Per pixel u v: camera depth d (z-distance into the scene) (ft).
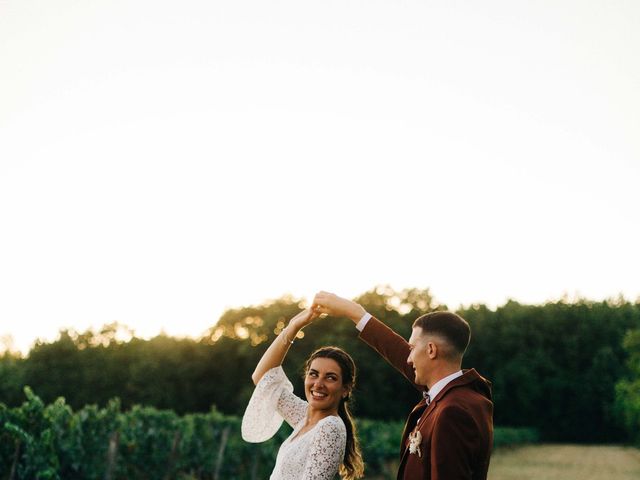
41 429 30.48
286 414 11.36
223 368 186.60
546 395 209.97
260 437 11.40
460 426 8.13
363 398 174.29
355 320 11.21
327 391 10.44
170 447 43.70
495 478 64.54
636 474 70.69
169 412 46.24
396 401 181.06
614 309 232.12
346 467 10.90
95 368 183.42
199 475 47.44
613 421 202.18
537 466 84.12
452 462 7.99
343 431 10.17
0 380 174.60
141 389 179.52
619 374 205.67
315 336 179.42
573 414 206.90
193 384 184.14
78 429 35.29
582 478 64.90
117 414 38.63
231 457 51.13
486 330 223.10
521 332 221.66
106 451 37.27
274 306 188.55
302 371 10.92
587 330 221.05
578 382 209.77
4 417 29.17
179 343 191.52
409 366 10.59
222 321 196.24
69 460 34.30
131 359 188.03
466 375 8.89
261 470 54.60
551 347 220.84
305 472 9.82
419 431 8.66
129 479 39.27
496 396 211.00
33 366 179.01
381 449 73.00
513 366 212.43
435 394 8.93
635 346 122.83
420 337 9.18
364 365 175.83
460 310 239.71
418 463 8.63
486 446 8.43
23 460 29.32
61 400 35.17
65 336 188.75
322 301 11.42
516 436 163.84
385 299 200.64
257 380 11.66
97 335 198.80
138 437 40.98
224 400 182.50
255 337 187.42
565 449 141.59
